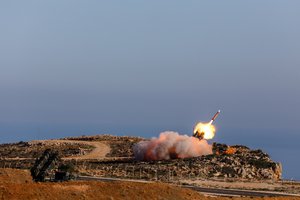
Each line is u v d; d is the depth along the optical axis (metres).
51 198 191.25
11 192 189.88
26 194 190.25
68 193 197.25
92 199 197.12
